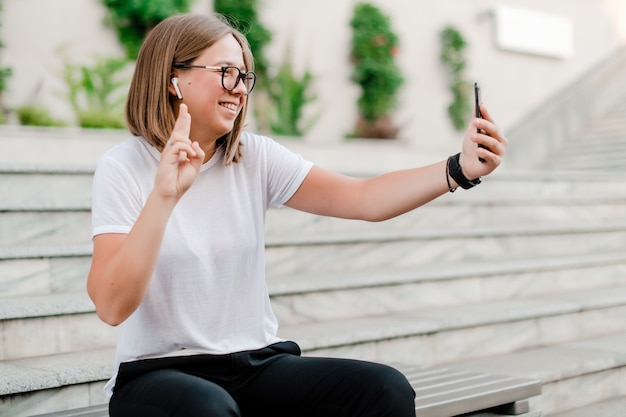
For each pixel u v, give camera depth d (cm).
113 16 709
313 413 179
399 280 383
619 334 422
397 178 199
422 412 231
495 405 256
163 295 180
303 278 372
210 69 180
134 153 183
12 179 391
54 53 677
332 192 202
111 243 170
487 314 371
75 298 299
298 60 878
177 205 183
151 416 164
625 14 1234
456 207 530
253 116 842
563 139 1041
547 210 579
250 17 826
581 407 342
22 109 648
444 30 1001
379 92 917
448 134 1005
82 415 218
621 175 673
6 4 651
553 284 454
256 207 195
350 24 920
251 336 192
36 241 357
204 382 168
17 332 276
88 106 687
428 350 348
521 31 1083
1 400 239
